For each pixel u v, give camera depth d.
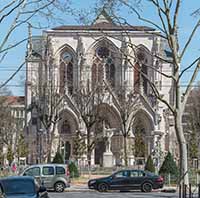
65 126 98.94
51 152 87.56
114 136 96.56
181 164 26.80
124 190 46.69
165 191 46.69
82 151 89.75
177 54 26.70
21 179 24.45
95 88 94.50
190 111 83.94
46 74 96.12
